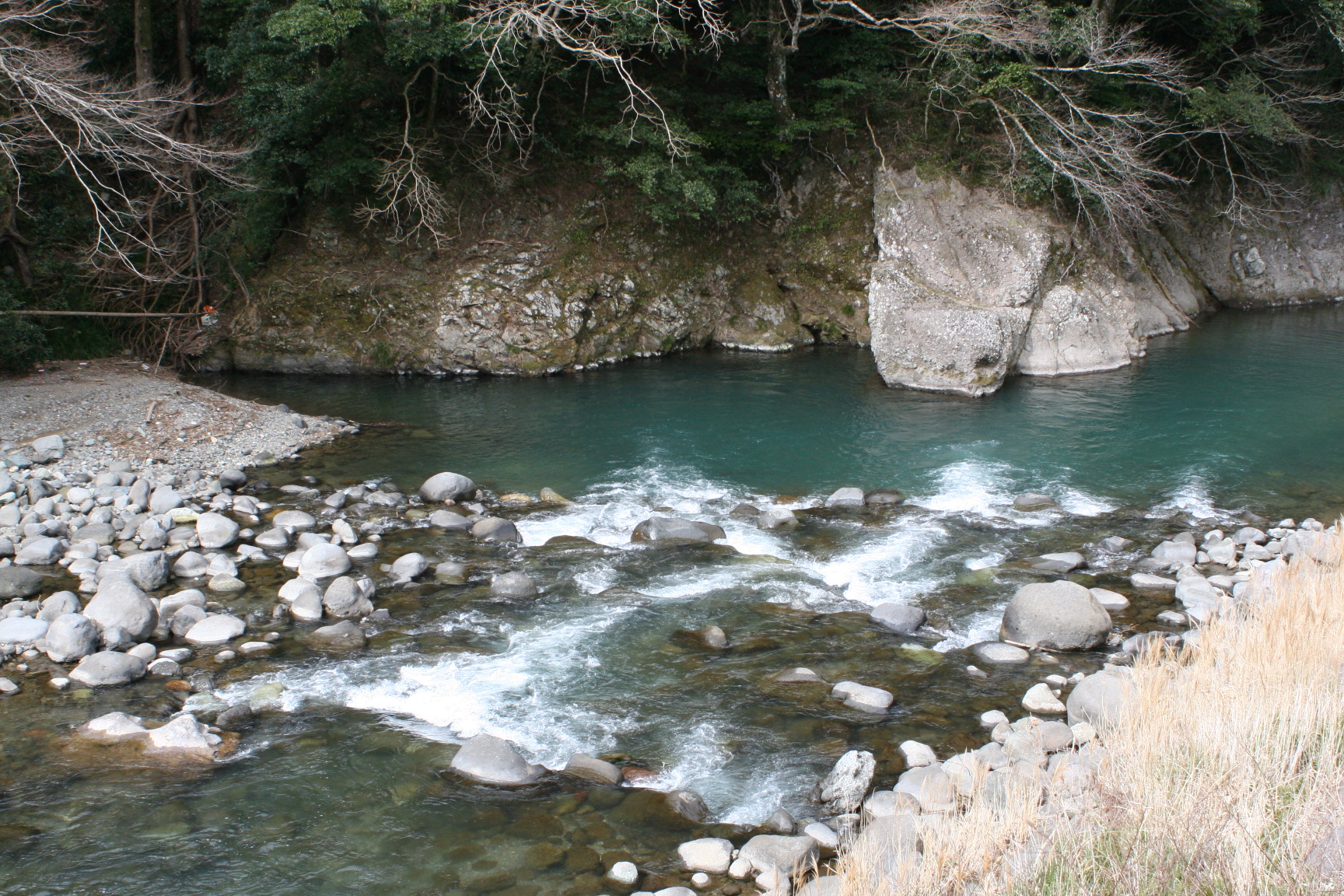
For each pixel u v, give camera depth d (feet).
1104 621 31.58
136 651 30.35
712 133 89.04
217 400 62.85
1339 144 104.78
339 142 78.18
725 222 90.07
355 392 71.82
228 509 45.06
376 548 40.40
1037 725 24.90
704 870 20.70
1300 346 81.66
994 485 48.80
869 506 46.32
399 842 21.83
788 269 90.33
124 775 24.29
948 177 79.82
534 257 80.48
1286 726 19.75
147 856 21.24
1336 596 26.50
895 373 70.90
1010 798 19.17
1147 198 82.17
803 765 25.00
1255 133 92.79
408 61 72.23
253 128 79.25
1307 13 96.02
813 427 60.08
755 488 49.14
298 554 39.11
